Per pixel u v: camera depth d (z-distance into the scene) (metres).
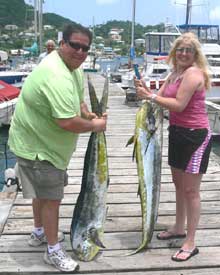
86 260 3.83
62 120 3.30
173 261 3.85
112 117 12.41
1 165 10.40
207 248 4.11
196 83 3.56
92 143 3.66
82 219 3.80
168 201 5.43
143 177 3.87
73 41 3.30
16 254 3.97
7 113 12.68
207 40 26.20
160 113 3.88
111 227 4.57
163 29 29.91
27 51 34.72
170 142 3.84
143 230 3.96
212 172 6.75
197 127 3.68
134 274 3.68
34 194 3.53
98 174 3.71
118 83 23.39
